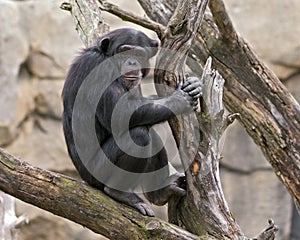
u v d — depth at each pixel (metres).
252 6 22.88
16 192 9.20
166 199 9.84
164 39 9.68
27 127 22.42
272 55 22.72
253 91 13.05
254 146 22.81
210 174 9.49
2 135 21.91
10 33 21.94
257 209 23.00
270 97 13.00
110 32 10.63
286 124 12.84
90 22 12.21
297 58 22.70
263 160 22.83
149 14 13.26
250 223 22.95
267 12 22.81
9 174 9.19
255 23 22.81
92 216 9.19
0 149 9.33
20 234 22.44
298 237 23.48
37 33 22.42
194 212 9.52
